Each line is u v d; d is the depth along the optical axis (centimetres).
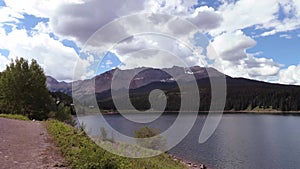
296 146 4012
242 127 6962
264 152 3506
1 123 1958
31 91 3625
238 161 2936
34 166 834
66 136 1372
